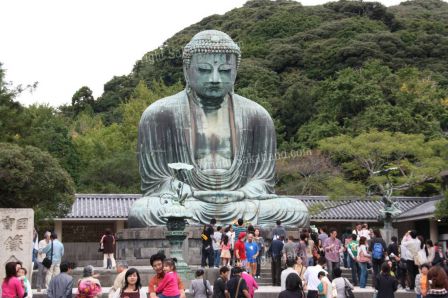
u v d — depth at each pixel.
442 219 37.38
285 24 73.19
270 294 19.02
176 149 29.62
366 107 50.34
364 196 37.62
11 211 19.91
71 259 39.03
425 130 47.72
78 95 72.25
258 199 29.08
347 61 62.22
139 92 59.56
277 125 54.94
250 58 67.38
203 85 29.81
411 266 21.20
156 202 27.84
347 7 75.88
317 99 56.84
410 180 36.88
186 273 20.14
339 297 16.11
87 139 55.94
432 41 66.06
